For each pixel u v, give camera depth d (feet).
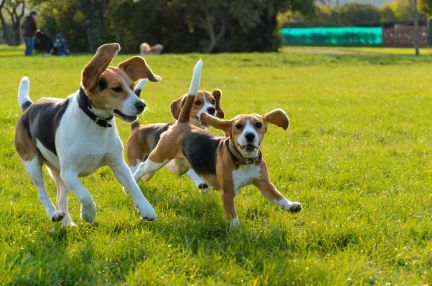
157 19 214.07
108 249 21.36
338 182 31.68
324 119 53.57
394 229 23.72
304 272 19.24
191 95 28.81
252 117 23.94
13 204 26.78
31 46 161.79
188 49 216.33
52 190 30.19
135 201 23.40
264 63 130.00
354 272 19.70
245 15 195.11
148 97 69.26
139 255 20.94
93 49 210.79
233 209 24.35
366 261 20.83
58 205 24.88
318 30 292.81
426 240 22.98
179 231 23.57
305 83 92.58
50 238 22.71
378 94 74.79
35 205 27.02
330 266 19.86
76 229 23.91
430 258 20.95
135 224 24.56
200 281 19.13
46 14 224.12
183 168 30.35
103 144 22.56
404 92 77.15
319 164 35.68
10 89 76.84
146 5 210.79
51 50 172.24
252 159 23.91
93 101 21.68
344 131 47.32
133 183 23.49
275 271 19.38
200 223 24.56
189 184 31.50
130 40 215.10
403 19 383.24
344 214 25.75
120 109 21.56
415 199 28.17
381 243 22.18
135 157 32.89
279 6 207.10
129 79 22.06
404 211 26.27
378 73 112.88
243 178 24.21
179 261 20.40
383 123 51.03
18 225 24.14
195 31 215.51
